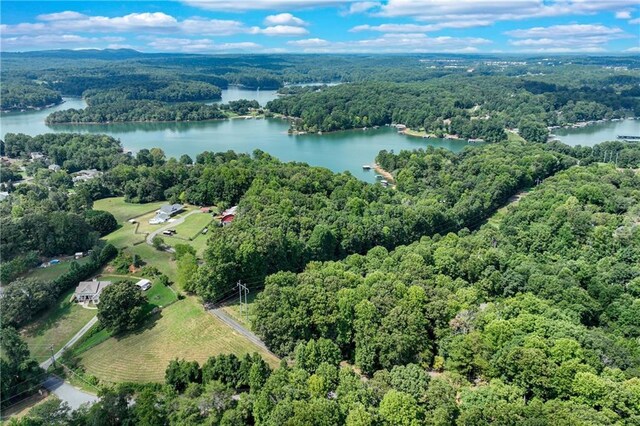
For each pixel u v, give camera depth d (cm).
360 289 12481
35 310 14125
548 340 10150
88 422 9294
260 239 15762
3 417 10512
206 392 9644
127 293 13375
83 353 12644
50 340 13312
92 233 19088
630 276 14425
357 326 11431
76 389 11431
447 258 14762
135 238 19812
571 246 17212
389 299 11962
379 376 9588
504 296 13788
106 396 9525
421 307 11969
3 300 13625
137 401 9588
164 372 11725
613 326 12575
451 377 10206
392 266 14950
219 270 14388
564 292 13138
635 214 19438
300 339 11819
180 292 15212
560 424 7856
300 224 18712
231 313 13975
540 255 16662
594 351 10025
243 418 9162
